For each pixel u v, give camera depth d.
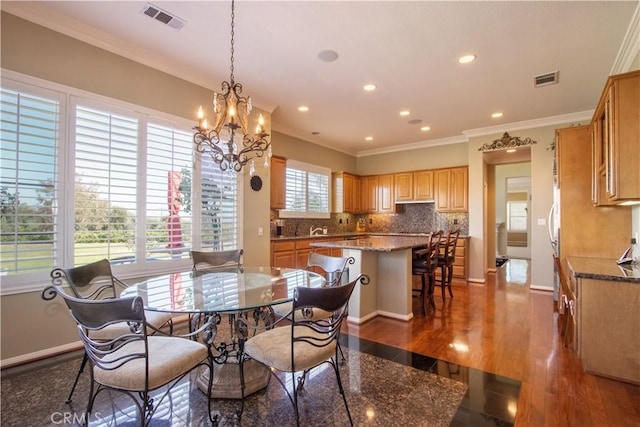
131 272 3.11
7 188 2.45
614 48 3.02
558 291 3.86
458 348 2.90
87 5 2.49
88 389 2.17
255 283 2.39
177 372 1.68
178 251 3.47
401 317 3.71
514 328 3.41
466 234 6.40
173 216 3.45
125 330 2.06
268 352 1.83
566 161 3.62
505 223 9.50
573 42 2.93
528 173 9.11
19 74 2.50
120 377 1.57
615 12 2.50
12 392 2.13
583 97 4.27
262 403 2.04
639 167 2.19
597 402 2.05
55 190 2.67
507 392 2.17
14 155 2.48
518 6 2.45
